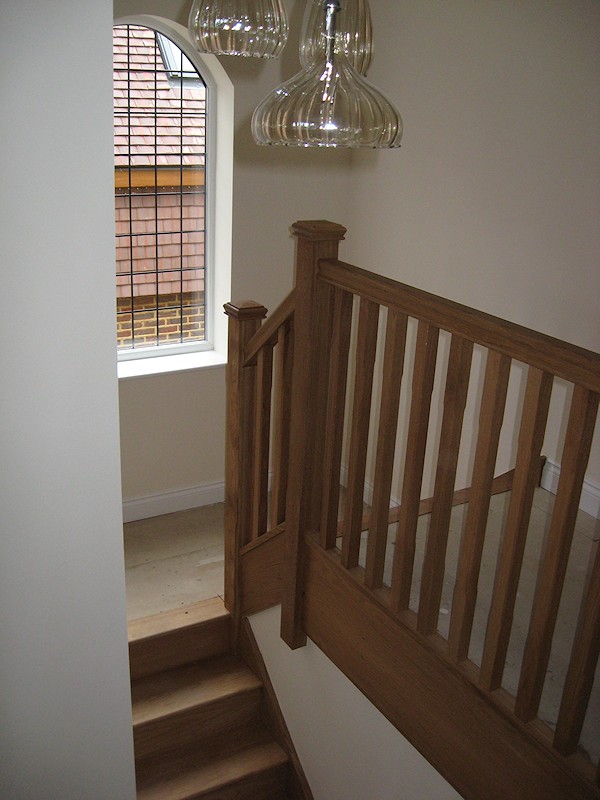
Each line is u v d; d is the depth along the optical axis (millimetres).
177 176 4059
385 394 2115
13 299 820
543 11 2955
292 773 3260
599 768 1646
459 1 3338
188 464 4340
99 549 968
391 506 4258
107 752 1072
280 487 2879
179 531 4188
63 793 1042
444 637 2139
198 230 4203
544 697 1999
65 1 775
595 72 2791
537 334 1625
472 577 1919
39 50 773
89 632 999
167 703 3266
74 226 837
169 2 3531
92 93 813
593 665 1645
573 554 2729
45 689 986
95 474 936
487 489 1827
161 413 4160
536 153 3090
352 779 2764
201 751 3332
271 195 4023
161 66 3842
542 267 3154
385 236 4027
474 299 3531
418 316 1926
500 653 1884
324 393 2455
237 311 2914
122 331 4191
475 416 3646
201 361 4238
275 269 4172
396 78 3797
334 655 2562
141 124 3896
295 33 3795
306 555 2637
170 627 3373
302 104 2176
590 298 2965
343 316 2262
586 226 2930
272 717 3346
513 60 3123
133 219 4031
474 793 2025
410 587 2232
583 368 1503
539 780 1810
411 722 2225
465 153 3438
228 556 3369
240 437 3090
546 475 3199
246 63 3740
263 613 3258
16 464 873
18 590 920
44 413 875
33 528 911
